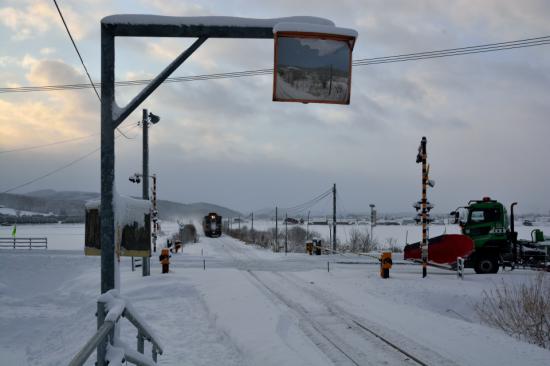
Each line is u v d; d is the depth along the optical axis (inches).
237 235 2596.0
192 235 2266.2
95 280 727.7
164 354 290.7
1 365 378.3
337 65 192.9
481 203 804.0
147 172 723.4
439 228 4003.4
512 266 804.0
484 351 301.4
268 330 346.9
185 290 561.3
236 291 541.3
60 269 1019.9
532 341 405.1
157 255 1142.3
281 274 753.6
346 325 380.8
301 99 191.6
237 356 288.2
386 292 589.9
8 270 1002.1
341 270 829.2
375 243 1469.0
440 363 276.4
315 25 189.0
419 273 792.9
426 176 733.3
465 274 782.5
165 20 196.5
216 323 378.3
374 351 305.9
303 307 459.2
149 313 427.8
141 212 230.4
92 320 443.2
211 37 199.2
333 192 1331.2
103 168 201.0
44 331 491.8
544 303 433.1
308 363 265.6
